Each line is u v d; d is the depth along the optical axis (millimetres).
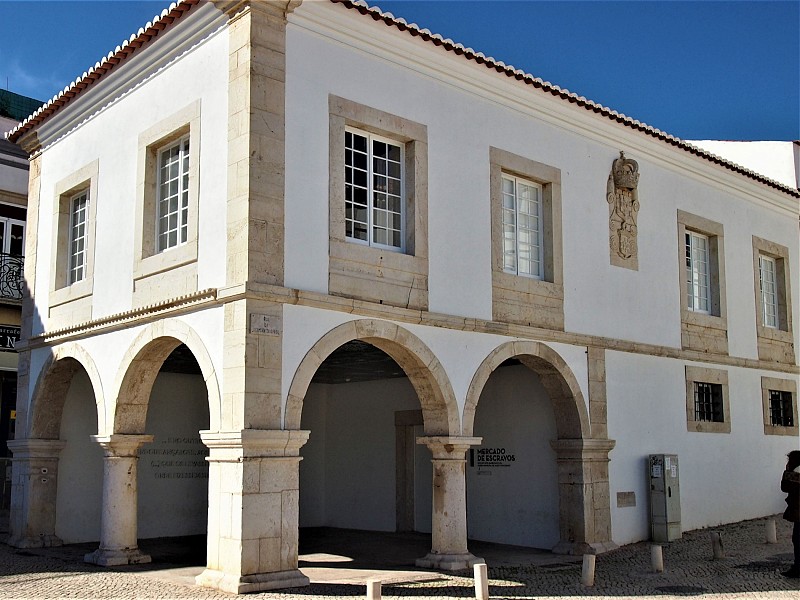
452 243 10297
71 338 11188
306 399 15469
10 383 16828
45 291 12094
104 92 11094
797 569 9344
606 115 12430
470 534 12938
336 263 9094
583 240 12086
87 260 11172
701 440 13617
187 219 9539
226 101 8953
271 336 8398
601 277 12266
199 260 9047
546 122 11812
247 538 7988
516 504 12359
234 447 8141
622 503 11969
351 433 15227
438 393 9875
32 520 11664
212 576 8188
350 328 9055
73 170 11766
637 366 12625
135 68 10492
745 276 15172
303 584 8273
